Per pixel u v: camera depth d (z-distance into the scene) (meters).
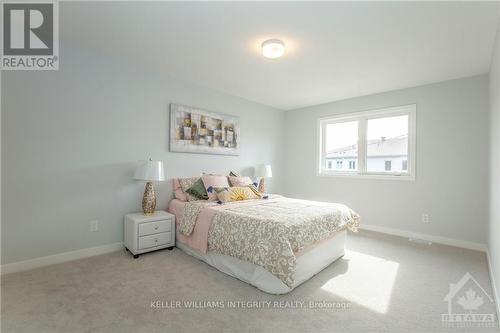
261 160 4.85
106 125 2.89
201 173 3.86
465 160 3.32
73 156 2.67
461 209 3.34
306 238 2.15
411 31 2.24
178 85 3.55
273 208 2.74
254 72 3.27
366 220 4.20
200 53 2.77
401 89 3.84
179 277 2.29
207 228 2.55
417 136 3.69
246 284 2.18
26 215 2.40
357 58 2.81
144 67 3.19
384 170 4.08
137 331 1.55
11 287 2.05
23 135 2.38
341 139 4.61
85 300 1.88
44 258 2.50
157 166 2.94
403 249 3.17
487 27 2.15
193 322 1.64
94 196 2.81
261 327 1.60
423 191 3.64
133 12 2.04
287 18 2.08
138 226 2.75
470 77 3.29
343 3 1.87
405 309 1.83
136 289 2.06
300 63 2.97
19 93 2.36
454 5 1.87
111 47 2.69
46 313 1.71
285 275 1.83
